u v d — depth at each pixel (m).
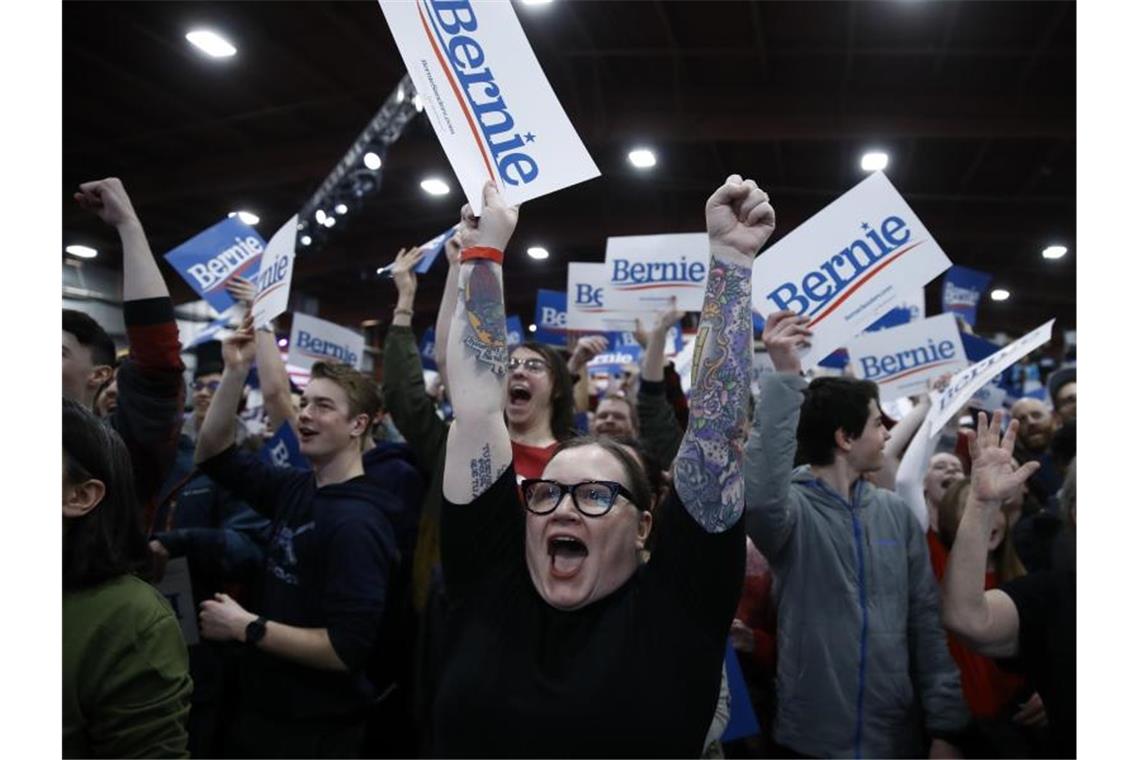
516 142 1.42
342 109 10.58
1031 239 14.17
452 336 1.43
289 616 2.31
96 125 10.55
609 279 3.93
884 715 2.08
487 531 1.41
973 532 1.77
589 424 4.27
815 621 2.12
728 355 1.32
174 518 2.87
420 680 2.17
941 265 2.28
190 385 5.16
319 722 2.26
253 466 2.57
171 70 9.21
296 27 8.43
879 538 2.19
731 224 1.37
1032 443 4.17
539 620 1.37
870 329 4.73
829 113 10.09
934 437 2.51
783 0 8.09
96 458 1.33
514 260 19.23
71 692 1.25
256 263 3.61
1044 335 2.20
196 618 2.49
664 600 1.32
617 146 11.90
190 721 2.39
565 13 8.48
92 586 1.33
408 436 2.86
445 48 1.42
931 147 11.59
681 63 9.59
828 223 2.35
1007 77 9.48
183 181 11.98
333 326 4.88
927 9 8.08
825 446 2.25
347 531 2.27
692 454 1.32
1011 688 2.28
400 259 3.10
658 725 1.25
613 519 1.38
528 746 1.26
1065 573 1.80
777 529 2.03
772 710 2.40
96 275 14.43
